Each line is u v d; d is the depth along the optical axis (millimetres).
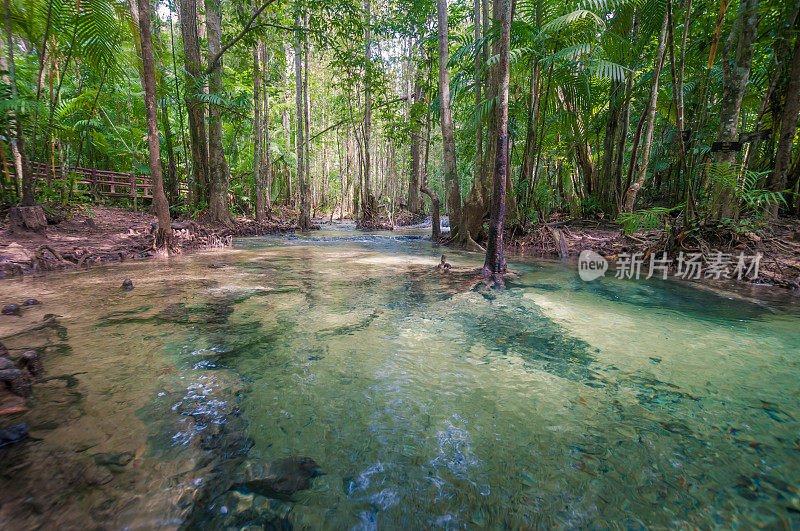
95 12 6805
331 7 11078
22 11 6953
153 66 5980
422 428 1555
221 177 11539
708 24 8070
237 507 1140
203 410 1656
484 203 8664
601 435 1509
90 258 5598
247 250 8008
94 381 1896
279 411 1663
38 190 9328
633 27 9148
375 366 2148
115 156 15797
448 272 5312
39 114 8172
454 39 9320
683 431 1533
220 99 10102
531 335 2697
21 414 1577
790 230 6508
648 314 3254
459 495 1200
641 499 1183
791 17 6852
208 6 10508
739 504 1156
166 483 1224
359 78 16109
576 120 9477
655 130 11875
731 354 2342
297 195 25156
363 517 1119
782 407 1714
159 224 6742
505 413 1669
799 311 3373
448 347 2453
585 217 10852
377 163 30359
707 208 5738
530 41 7016
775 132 7961
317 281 4594
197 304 3396
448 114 9195
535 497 1192
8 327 2654
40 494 1145
